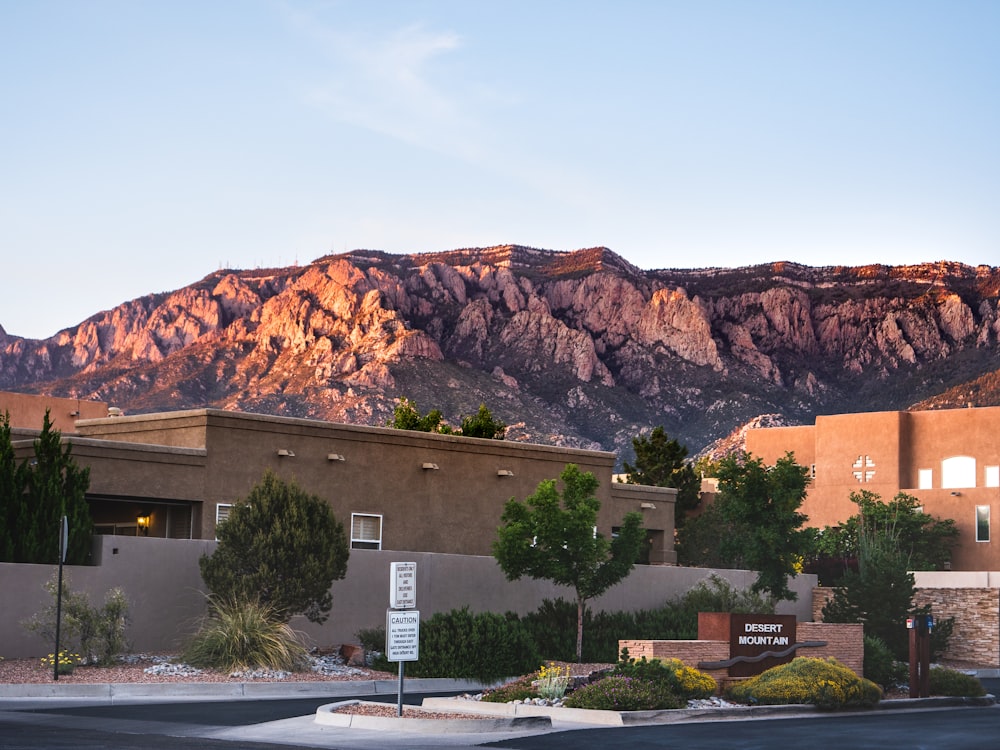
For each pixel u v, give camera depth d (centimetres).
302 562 3169
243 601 3111
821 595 4819
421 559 3706
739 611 4169
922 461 8331
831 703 2814
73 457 3344
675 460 7106
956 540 7481
